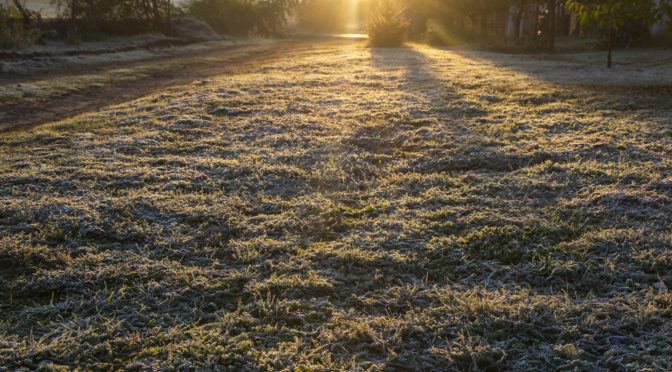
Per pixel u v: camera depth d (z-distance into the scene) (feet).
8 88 37.27
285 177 17.13
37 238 12.32
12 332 8.95
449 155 18.88
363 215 13.94
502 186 15.53
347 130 22.93
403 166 18.07
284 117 25.76
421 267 11.13
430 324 9.07
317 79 40.06
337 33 171.01
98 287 10.34
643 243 11.60
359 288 10.48
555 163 17.39
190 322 9.32
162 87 41.22
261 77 42.52
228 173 17.39
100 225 13.04
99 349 8.41
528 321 9.06
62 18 78.28
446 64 50.88
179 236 12.58
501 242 12.10
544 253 11.52
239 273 10.83
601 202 13.89
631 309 9.18
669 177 15.31
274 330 9.02
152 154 19.83
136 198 14.70
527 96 30.25
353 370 7.90
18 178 16.38
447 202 14.53
